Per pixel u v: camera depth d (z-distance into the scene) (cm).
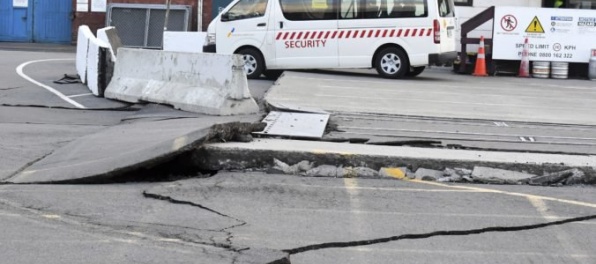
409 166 681
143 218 548
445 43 1540
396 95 1227
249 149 687
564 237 523
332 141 779
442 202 604
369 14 1528
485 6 2016
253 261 454
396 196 619
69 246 480
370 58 1537
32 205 579
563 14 1773
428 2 1500
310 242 499
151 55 1134
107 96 1188
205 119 920
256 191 625
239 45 1574
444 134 842
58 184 651
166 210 570
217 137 710
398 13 1517
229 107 962
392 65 1533
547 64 1780
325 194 621
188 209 573
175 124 888
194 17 2367
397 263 464
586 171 672
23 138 852
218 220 546
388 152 700
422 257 477
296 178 667
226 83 978
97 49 1209
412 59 1520
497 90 1404
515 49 1794
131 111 1085
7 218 542
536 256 484
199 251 474
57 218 545
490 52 1819
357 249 489
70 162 716
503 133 867
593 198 626
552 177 672
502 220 558
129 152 703
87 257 459
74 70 1611
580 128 927
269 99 1073
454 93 1306
